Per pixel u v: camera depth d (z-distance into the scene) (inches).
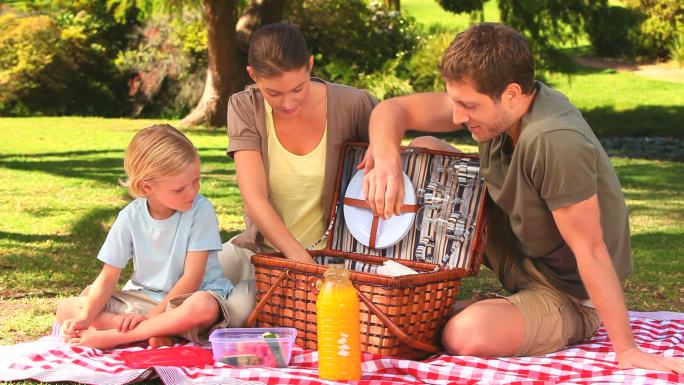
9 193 392.5
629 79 1164.5
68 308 163.6
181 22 870.4
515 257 167.0
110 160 534.0
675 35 1275.8
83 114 917.8
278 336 144.5
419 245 168.4
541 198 145.9
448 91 142.7
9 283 218.7
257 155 175.3
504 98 138.9
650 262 269.9
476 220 162.7
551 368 140.7
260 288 157.5
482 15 884.6
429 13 1525.6
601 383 131.6
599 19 890.1
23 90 889.5
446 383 135.7
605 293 140.4
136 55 914.1
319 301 135.7
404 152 172.1
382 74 866.1
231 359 143.0
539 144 138.9
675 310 209.9
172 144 156.6
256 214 168.9
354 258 172.1
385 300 143.3
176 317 153.6
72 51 899.4
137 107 908.0
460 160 168.2
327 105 175.9
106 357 147.2
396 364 142.0
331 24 874.8
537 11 851.4
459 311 163.0
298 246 165.2
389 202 149.8
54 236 291.4
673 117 915.4
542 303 155.3
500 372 139.2
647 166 565.3
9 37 886.4
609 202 146.8
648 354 138.8
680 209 386.3
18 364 142.1
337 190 176.6
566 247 153.6
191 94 900.6
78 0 932.0
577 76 1189.1
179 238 162.4
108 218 328.2
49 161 522.9
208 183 434.9
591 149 138.9
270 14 783.7
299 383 134.2
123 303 162.9
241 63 781.3
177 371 136.2
